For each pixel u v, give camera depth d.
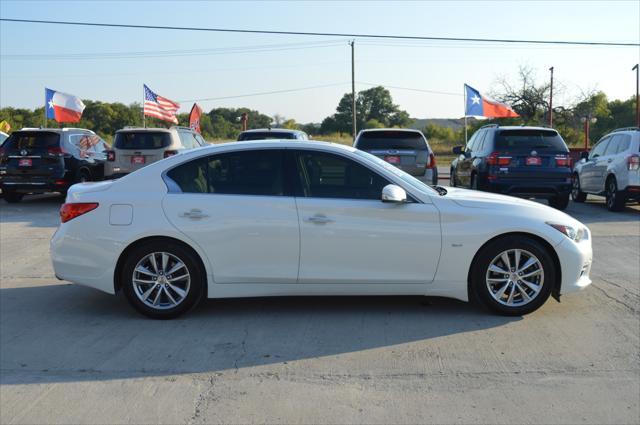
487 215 5.46
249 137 16.11
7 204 14.73
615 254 8.44
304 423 3.67
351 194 5.52
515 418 3.71
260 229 5.43
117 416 3.78
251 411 3.82
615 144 13.34
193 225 5.45
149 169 5.66
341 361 4.60
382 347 4.88
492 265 5.51
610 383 4.19
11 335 5.25
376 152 12.44
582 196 15.09
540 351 4.77
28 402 3.98
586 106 50.94
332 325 5.40
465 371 4.40
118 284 5.68
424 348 4.85
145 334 5.23
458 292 5.55
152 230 5.45
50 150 14.09
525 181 12.19
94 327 5.43
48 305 6.12
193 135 15.95
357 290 5.53
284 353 4.77
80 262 5.56
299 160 5.59
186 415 3.78
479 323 5.43
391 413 3.78
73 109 23.84
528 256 5.50
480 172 12.85
